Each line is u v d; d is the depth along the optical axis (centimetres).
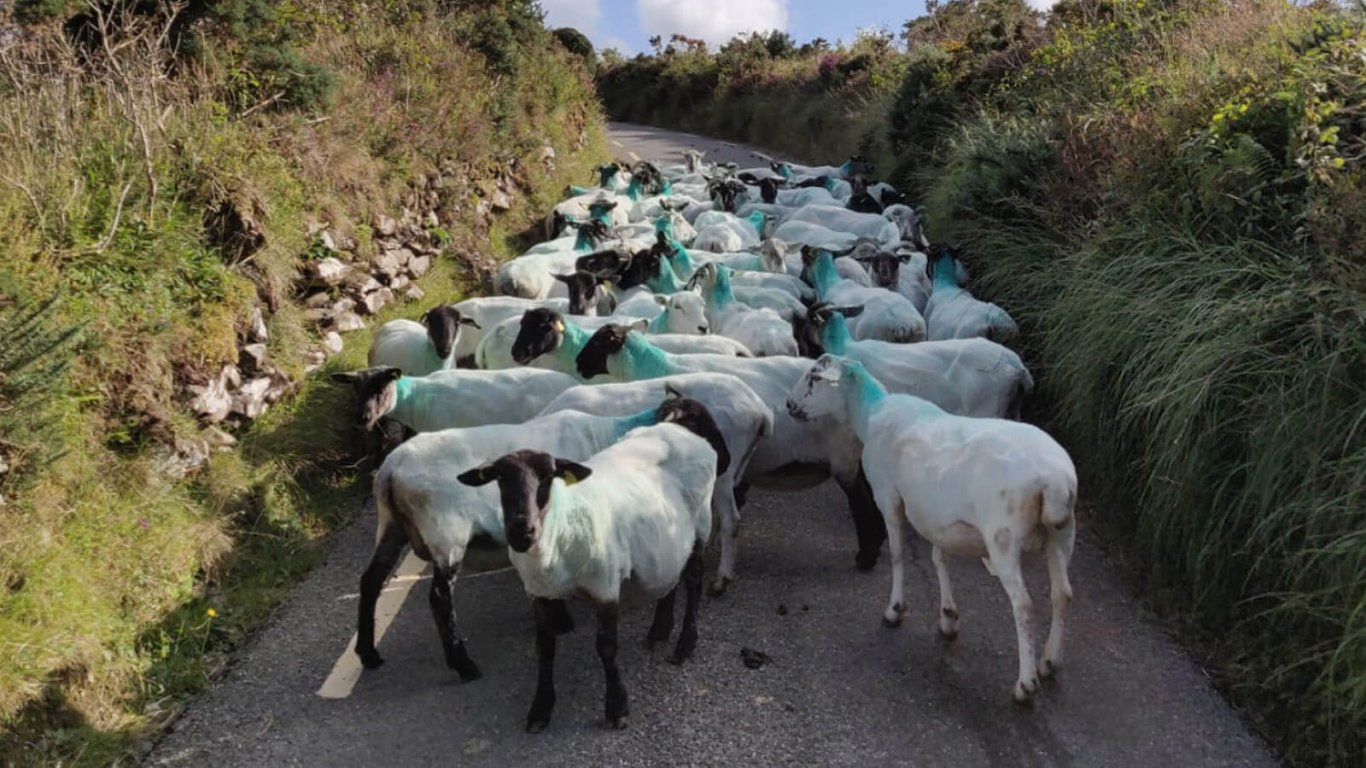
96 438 581
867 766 423
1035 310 848
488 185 1494
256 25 1034
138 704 475
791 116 2938
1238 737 437
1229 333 545
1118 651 503
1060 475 437
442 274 1192
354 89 1204
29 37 815
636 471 489
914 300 1012
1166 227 712
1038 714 455
